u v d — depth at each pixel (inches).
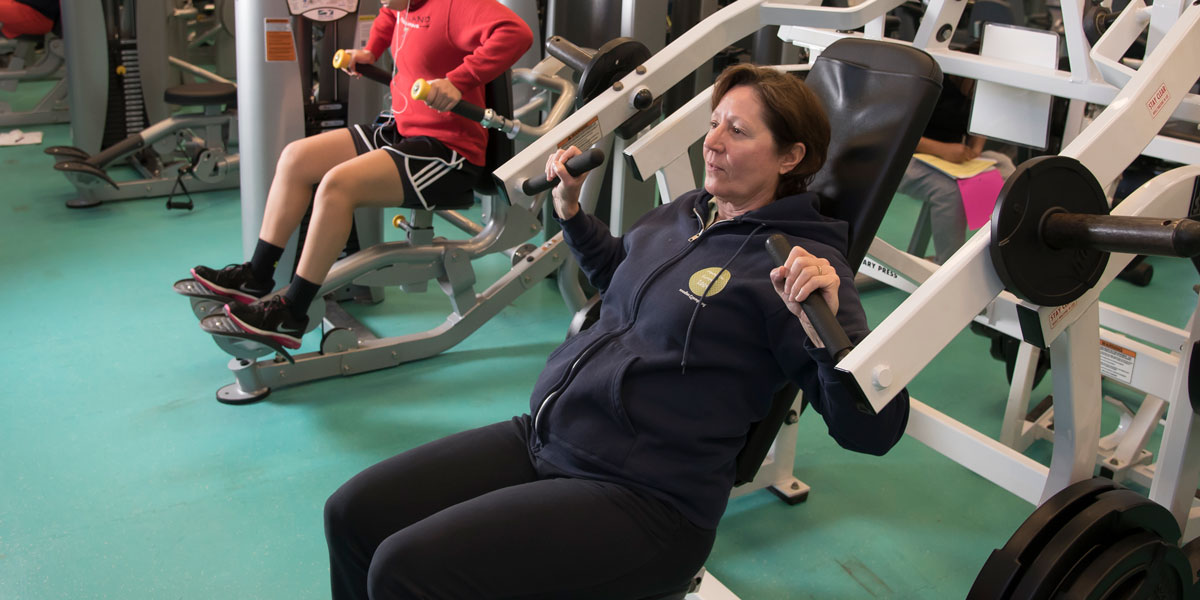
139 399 91.4
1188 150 62.8
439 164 88.5
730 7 73.4
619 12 107.8
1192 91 88.0
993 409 98.2
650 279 52.5
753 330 48.7
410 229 96.8
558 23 114.7
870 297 125.1
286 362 94.5
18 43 180.1
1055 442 53.4
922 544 76.0
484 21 83.2
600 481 49.1
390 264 95.7
